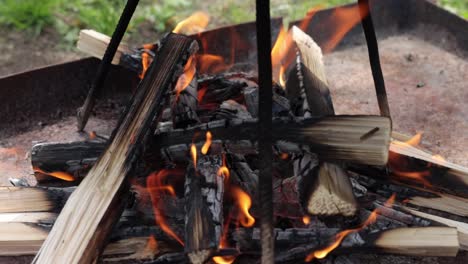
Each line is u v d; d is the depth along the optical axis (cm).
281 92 268
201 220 187
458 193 224
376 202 219
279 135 204
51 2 426
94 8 433
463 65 345
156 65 240
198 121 237
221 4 451
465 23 347
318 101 243
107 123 298
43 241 205
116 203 198
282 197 209
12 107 290
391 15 379
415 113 302
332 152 199
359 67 347
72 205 197
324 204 191
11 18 412
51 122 297
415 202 231
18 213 214
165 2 444
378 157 195
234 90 268
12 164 265
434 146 276
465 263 210
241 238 199
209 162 209
